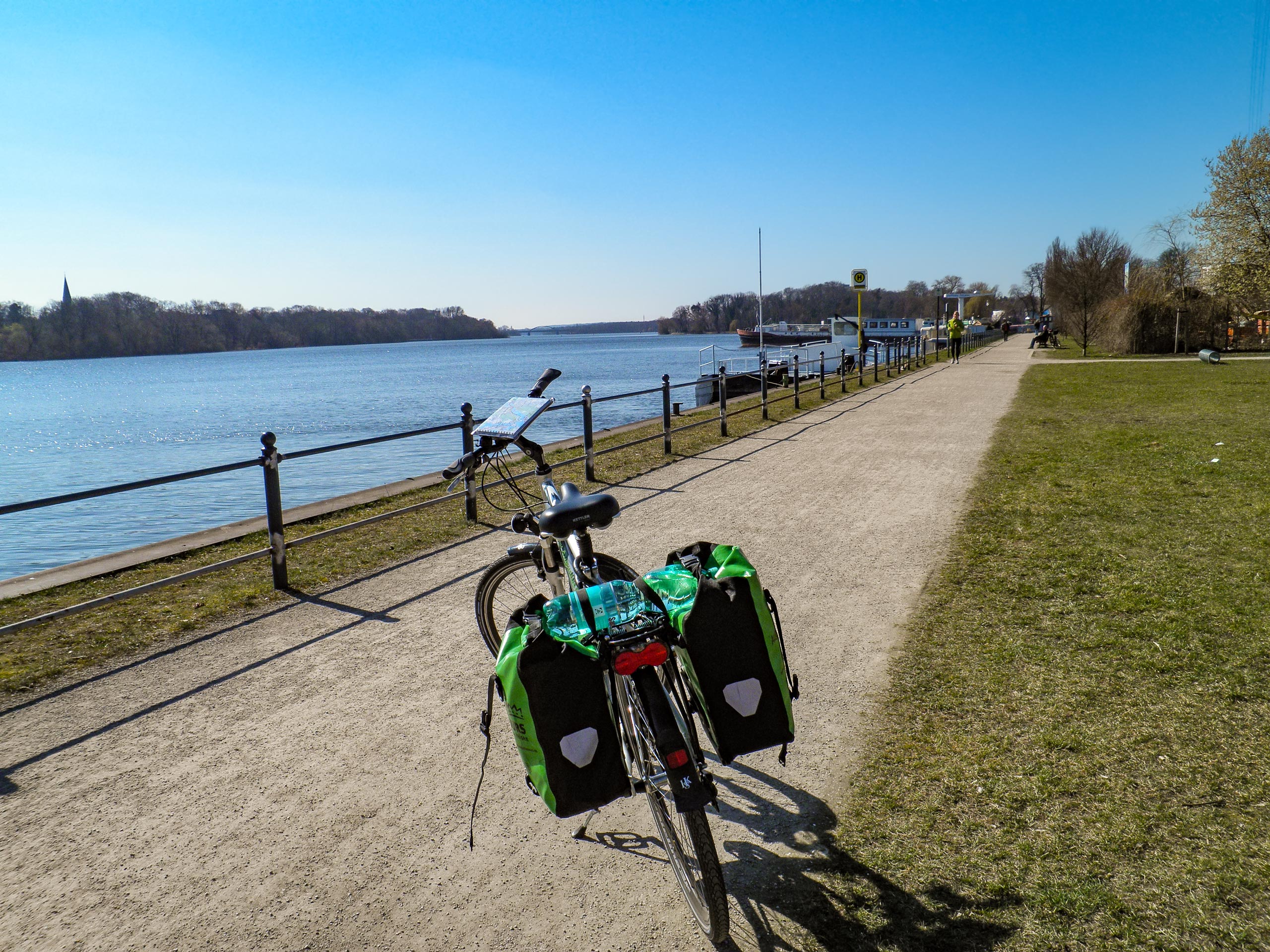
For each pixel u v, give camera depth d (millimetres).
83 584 6695
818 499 8914
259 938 2732
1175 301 35812
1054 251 57344
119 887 3002
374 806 3480
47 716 4379
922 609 5422
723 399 14188
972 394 20297
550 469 4066
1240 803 3086
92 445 34688
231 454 30016
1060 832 2996
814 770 3566
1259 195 31375
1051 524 7316
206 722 4273
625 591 2711
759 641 2674
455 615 5773
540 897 2883
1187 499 7953
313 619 5777
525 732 2525
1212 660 4328
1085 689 4102
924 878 2818
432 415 41750
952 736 3750
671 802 3191
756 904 2758
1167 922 2521
